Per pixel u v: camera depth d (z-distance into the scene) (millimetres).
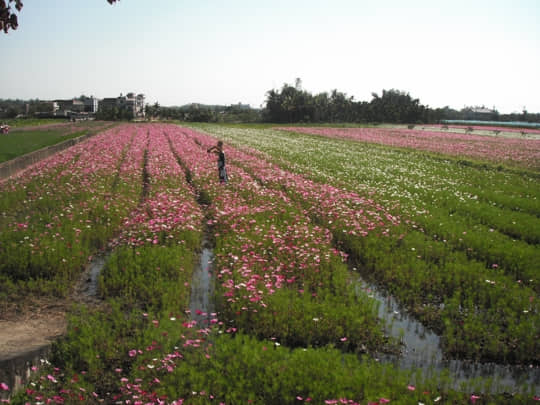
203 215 13148
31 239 9602
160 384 4977
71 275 8492
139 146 33094
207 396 4816
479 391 5242
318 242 10359
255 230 10875
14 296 7383
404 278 8547
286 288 7777
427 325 7070
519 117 132375
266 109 123188
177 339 5887
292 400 4758
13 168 20359
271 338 6242
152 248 9477
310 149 36469
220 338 5996
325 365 5312
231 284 7473
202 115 118750
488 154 35000
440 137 57406
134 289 7699
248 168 22859
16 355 5406
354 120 122250
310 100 116875
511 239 11297
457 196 17062
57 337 6117
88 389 4973
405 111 117375
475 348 6199
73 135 42062
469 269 8812
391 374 5352
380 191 17109
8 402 4652
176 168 21344
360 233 11016
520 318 7008
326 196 15266
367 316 6848
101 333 5992
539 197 17359
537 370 5961
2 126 51156
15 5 5996
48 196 14570
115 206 13148
